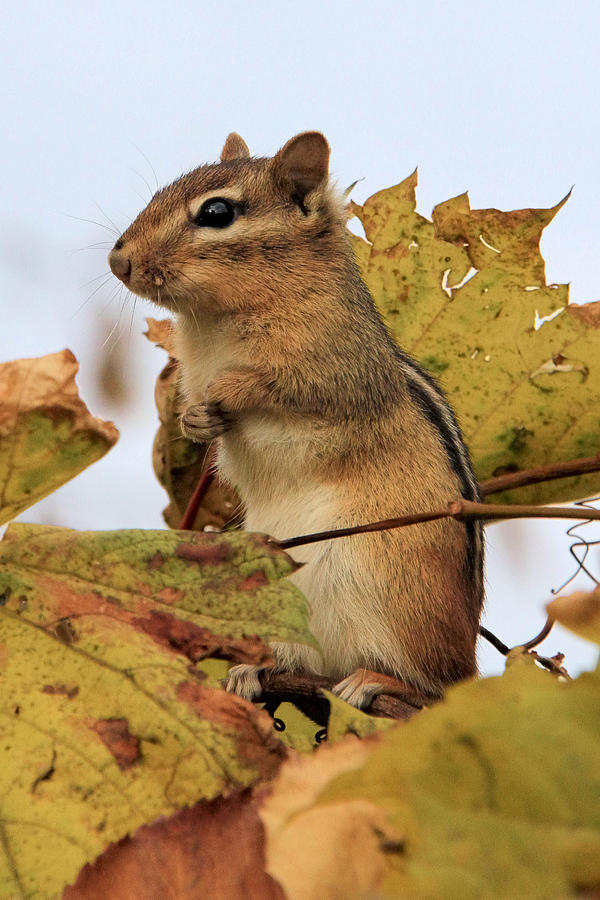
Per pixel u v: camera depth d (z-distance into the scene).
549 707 1.26
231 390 2.14
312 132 2.16
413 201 2.17
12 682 1.95
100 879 1.58
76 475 2.06
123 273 2.15
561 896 1.13
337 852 1.18
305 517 2.14
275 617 1.98
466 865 1.15
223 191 2.16
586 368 2.16
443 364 2.16
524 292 2.16
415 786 1.22
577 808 1.20
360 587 2.13
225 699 1.90
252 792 1.62
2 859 1.69
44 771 1.82
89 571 2.05
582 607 1.61
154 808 1.77
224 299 2.15
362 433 2.14
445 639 2.13
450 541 2.13
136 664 1.95
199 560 2.05
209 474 2.14
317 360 2.15
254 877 1.54
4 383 2.05
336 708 1.85
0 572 2.05
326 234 2.16
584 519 2.08
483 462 2.16
